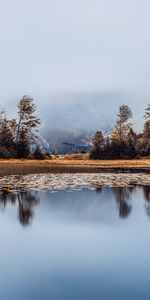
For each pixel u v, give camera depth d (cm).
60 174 4331
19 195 2286
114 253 1093
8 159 7975
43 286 866
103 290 844
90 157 8569
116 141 8981
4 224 1476
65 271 959
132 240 1235
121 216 1625
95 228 1398
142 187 2792
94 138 8806
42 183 3095
